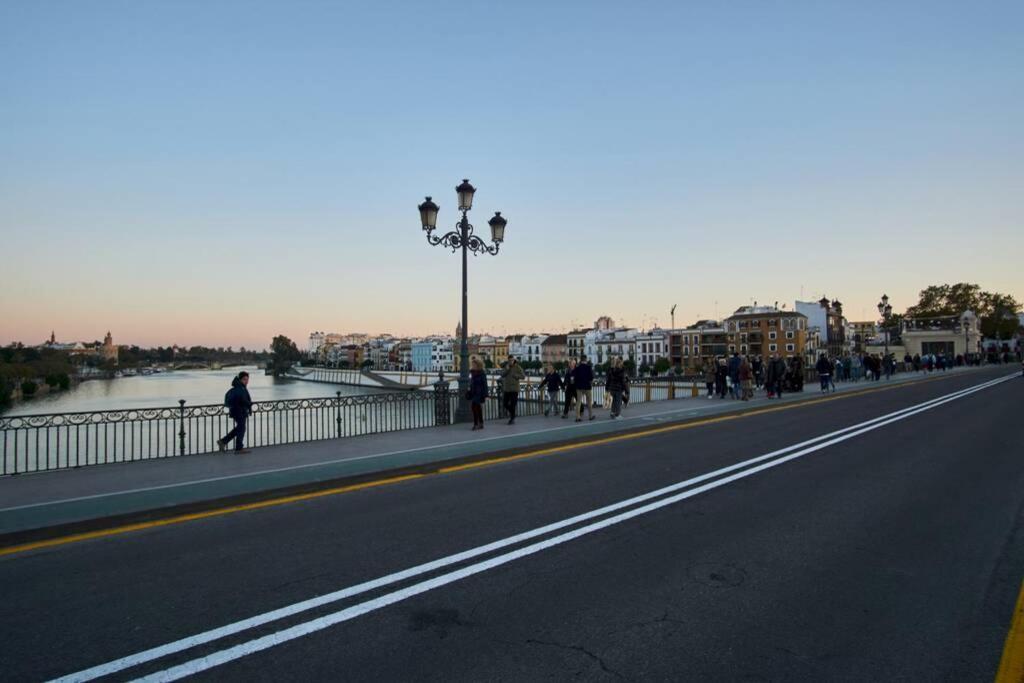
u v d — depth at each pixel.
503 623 4.32
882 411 19.36
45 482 9.00
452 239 17.36
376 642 4.04
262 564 5.60
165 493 8.07
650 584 5.04
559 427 15.57
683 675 3.61
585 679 3.56
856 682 3.53
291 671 3.67
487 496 8.25
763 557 5.69
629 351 132.62
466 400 16.98
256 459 11.05
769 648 3.94
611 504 7.72
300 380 149.25
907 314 112.81
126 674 3.65
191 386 113.88
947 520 6.91
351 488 8.88
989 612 4.47
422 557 5.74
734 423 16.55
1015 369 56.06
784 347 106.06
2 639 4.12
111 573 5.40
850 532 6.47
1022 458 10.82
